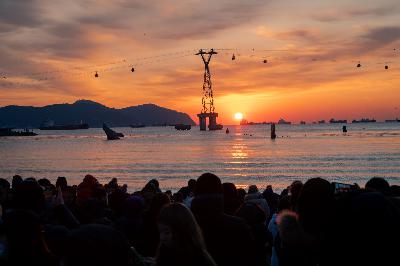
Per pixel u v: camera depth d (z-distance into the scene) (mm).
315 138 170750
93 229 3346
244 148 118125
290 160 78562
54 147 150125
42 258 4082
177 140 186125
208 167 70938
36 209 4727
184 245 3719
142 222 6504
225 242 4922
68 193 9586
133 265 4492
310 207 4406
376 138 163125
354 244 4242
